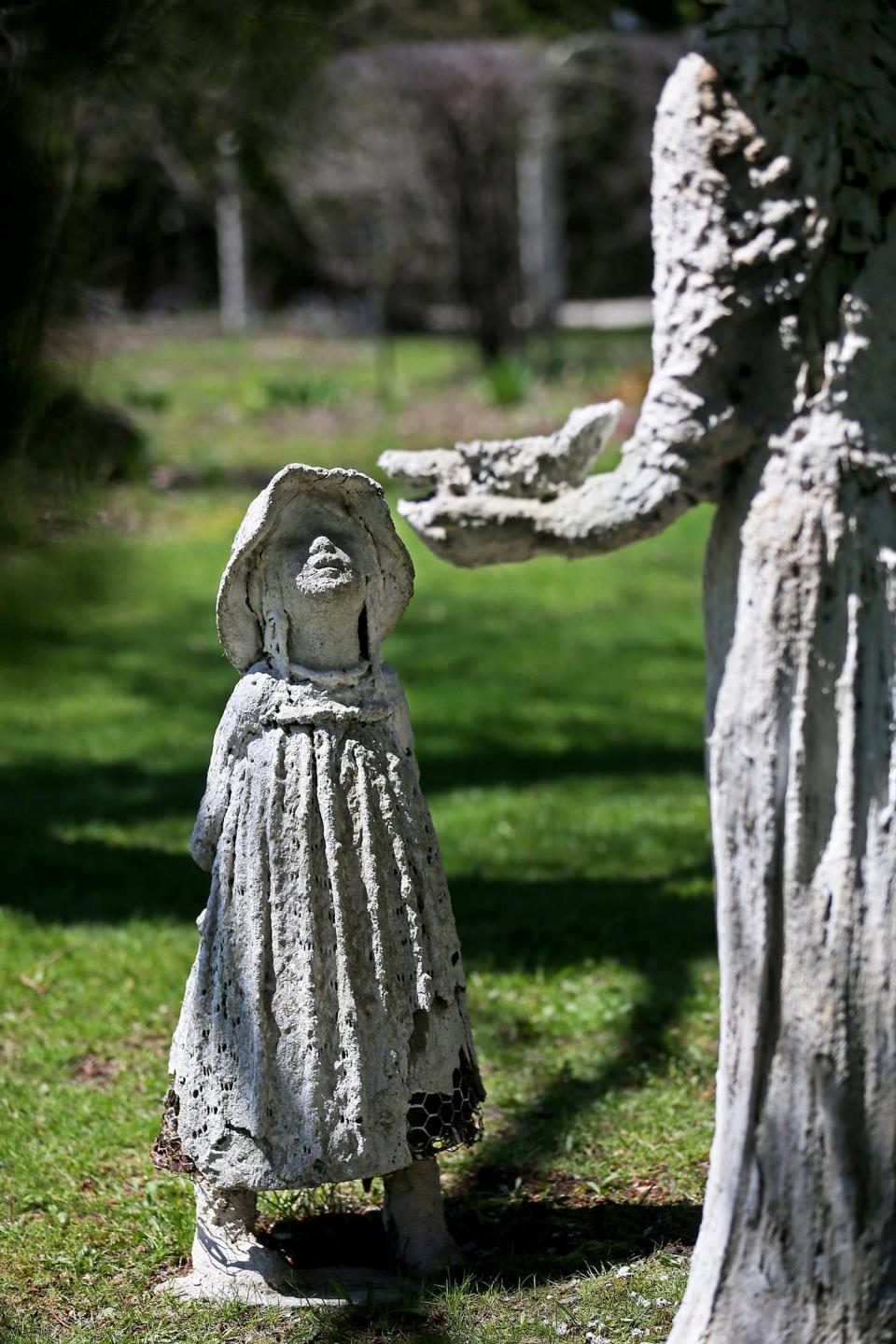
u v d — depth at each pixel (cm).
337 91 1914
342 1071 429
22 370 384
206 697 1222
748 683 353
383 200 2692
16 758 1087
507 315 2662
